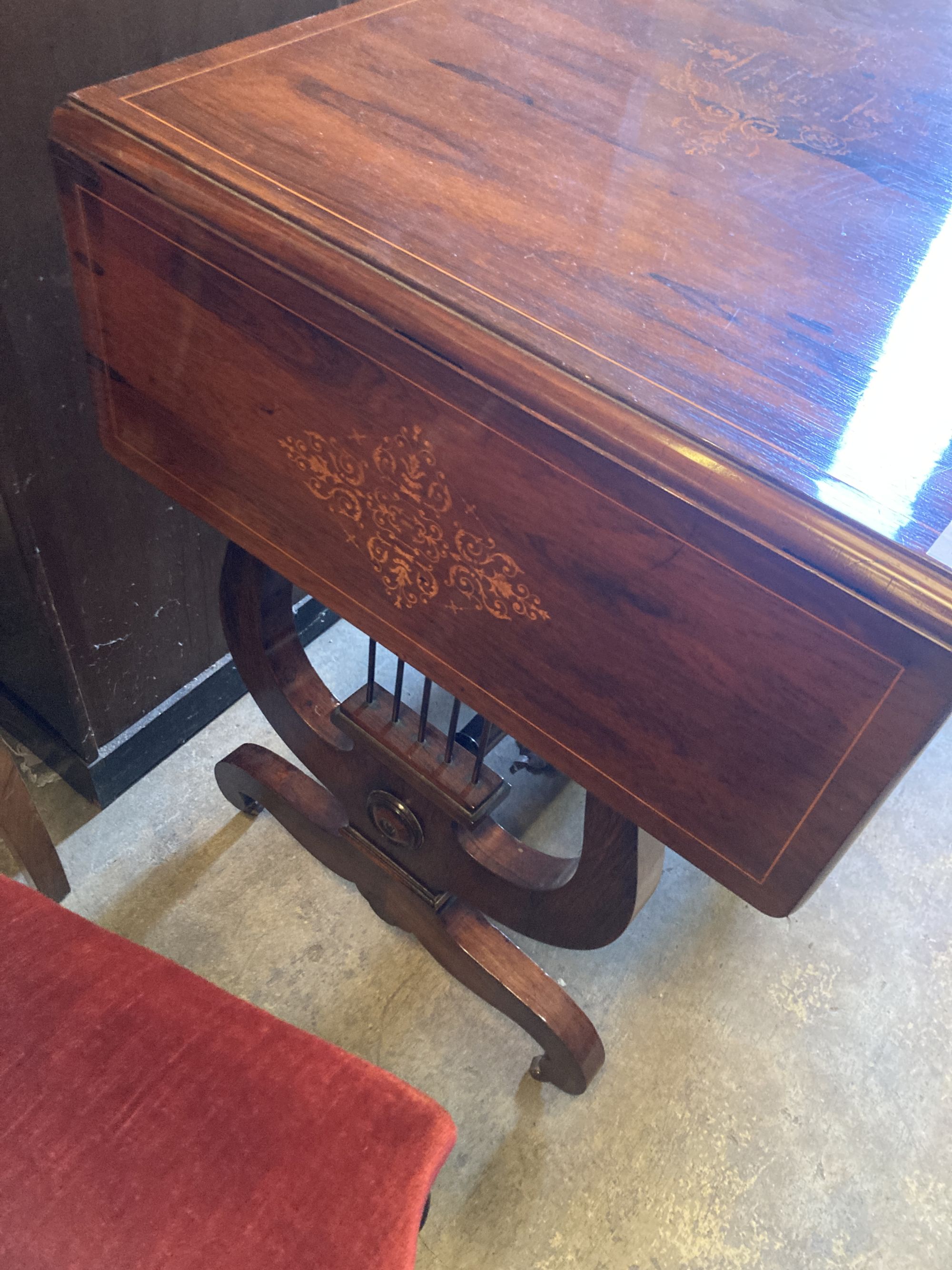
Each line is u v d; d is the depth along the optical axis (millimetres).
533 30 1047
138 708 1506
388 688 1731
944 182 962
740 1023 1399
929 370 726
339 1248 691
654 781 786
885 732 625
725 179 894
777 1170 1264
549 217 793
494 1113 1278
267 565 1039
